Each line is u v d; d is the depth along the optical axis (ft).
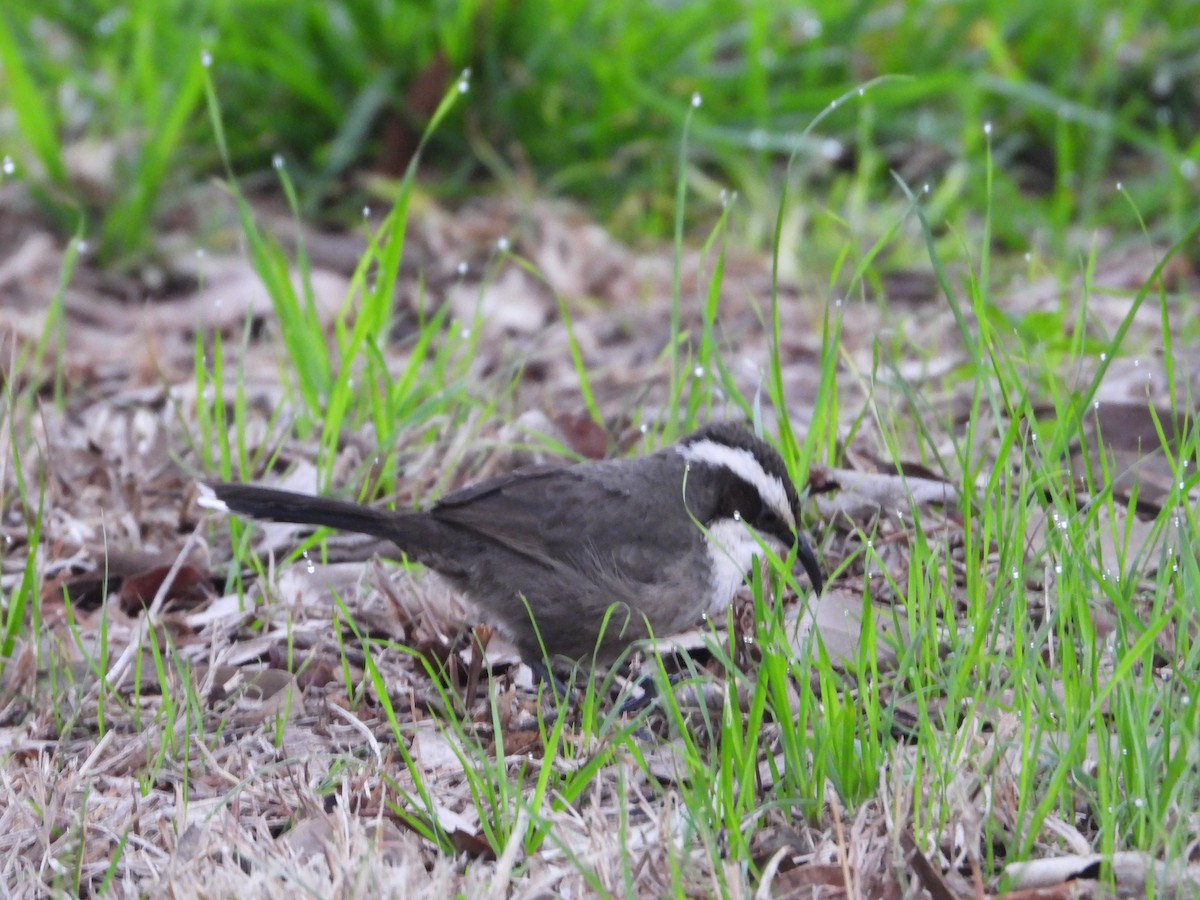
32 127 56.54
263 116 62.28
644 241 59.41
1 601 31.22
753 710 23.03
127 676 29.94
